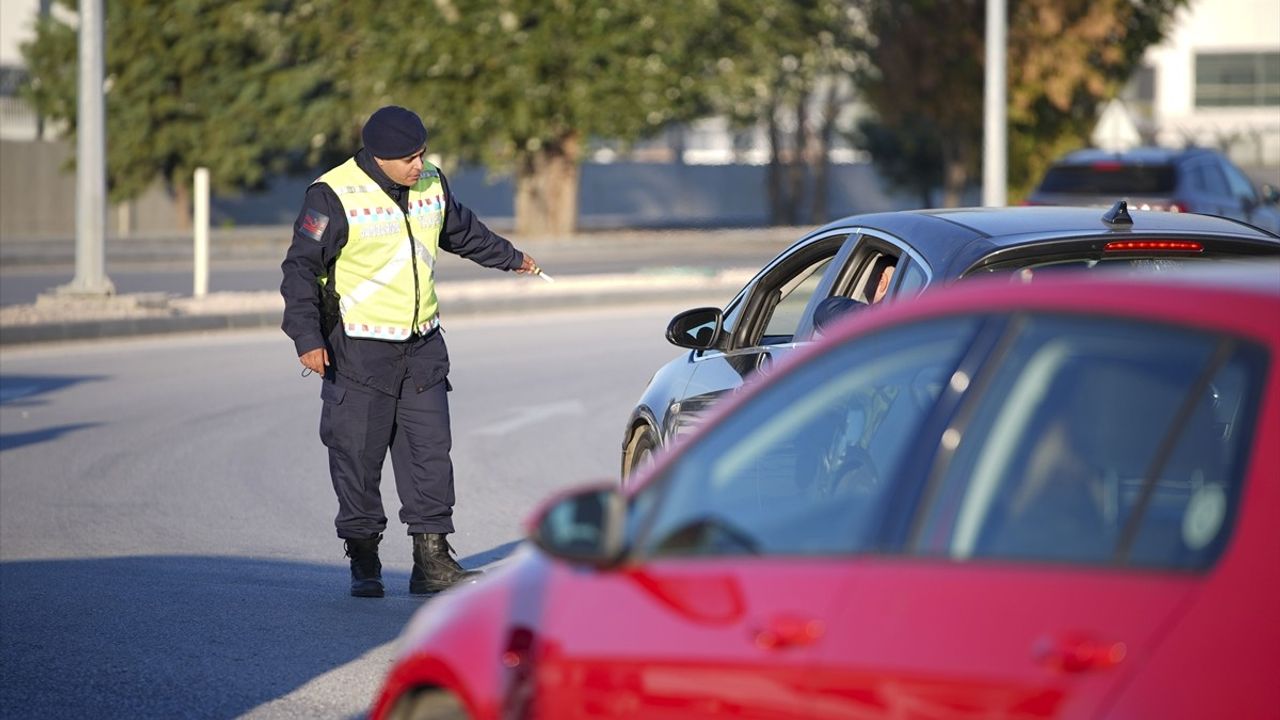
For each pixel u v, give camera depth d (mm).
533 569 10336
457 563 22359
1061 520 8672
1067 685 7461
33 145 113938
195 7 116375
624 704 8977
